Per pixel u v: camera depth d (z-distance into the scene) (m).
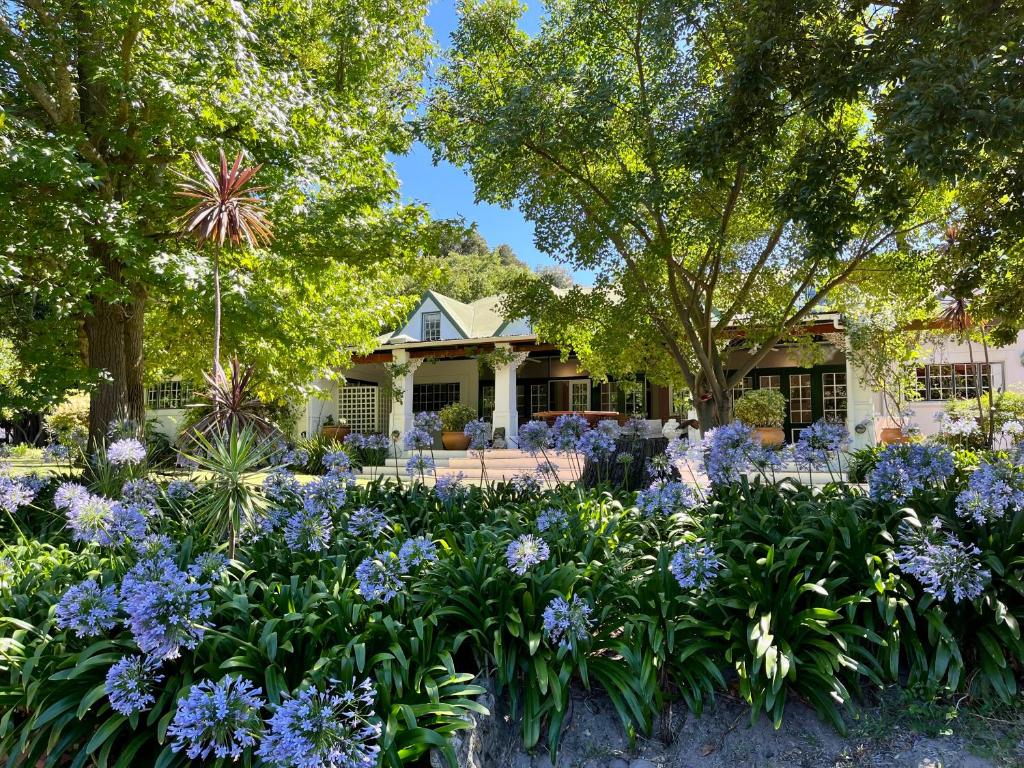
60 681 2.89
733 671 3.54
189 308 7.89
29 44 7.44
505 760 3.15
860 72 4.84
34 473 6.54
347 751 2.34
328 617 3.33
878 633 3.69
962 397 15.91
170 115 7.41
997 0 4.12
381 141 9.83
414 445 6.55
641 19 7.04
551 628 3.21
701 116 6.05
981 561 3.62
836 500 4.73
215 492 4.27
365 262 9.42
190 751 2.35
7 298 8.23
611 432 6.45
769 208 7.55
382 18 9.96
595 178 8.11
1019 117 3.64
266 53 8.90
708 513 5.13
